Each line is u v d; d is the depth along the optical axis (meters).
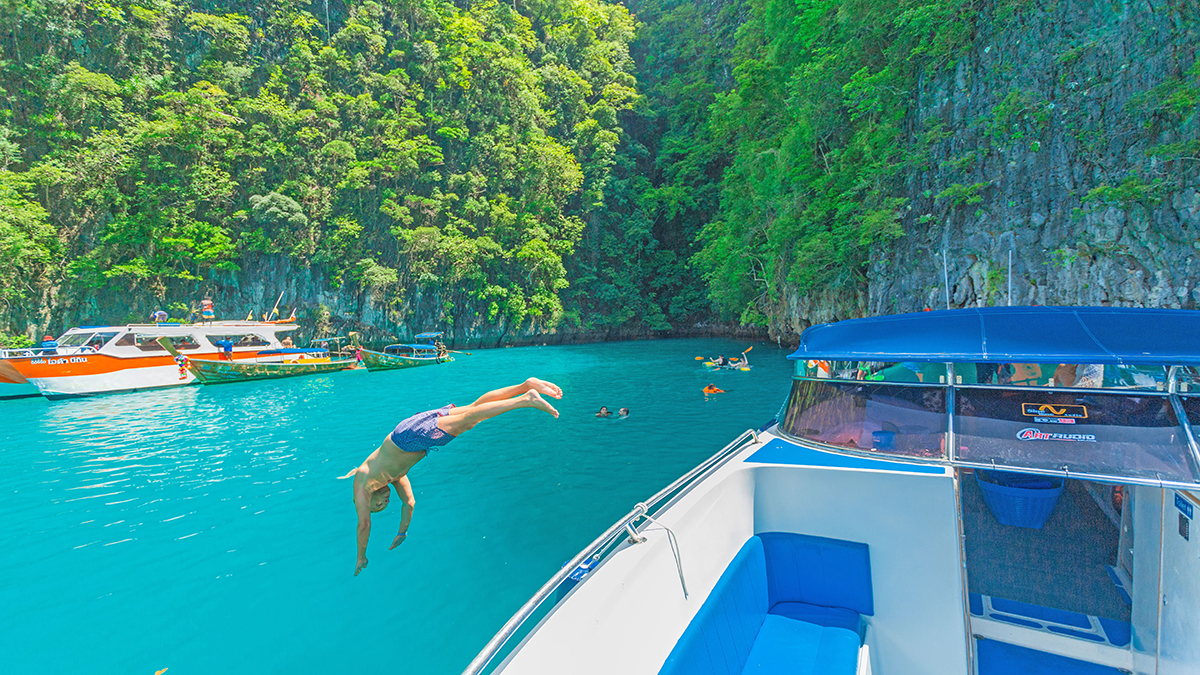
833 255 25.86
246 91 42.69
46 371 20.12
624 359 33.97
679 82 56.44
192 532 7.96
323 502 9.18
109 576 6.64
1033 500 3.78
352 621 5.64
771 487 3.65
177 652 5.15
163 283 38.59
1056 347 3.32
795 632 3.18
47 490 9.97
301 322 41.84
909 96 23.45
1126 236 17.23
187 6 41.38
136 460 12.00
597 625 2.07
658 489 9.56
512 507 8.77
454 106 49.16
